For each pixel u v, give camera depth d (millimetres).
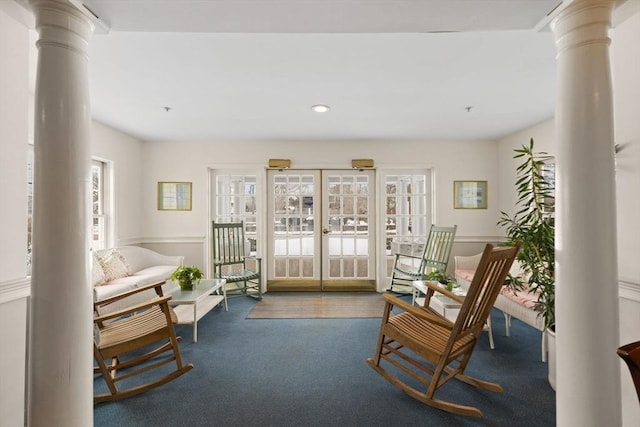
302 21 1433
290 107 3084
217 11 1348
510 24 1451
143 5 1296
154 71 2311
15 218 1404
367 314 3518
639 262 1389
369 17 1402
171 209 4523
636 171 1394
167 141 4488
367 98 2846
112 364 2223
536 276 2139
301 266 4652
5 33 1352
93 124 3551
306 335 2922
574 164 1228
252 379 2152
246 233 4625
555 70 2299
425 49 2012
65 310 1238
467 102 2947
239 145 4535
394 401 1906
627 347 874
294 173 4629
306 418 1756
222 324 3209
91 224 1328
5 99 1358
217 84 2543
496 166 4492
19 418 1431
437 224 4496
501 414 1779
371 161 4465
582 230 1211
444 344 1891
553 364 2025
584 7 1202
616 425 1186
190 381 2129
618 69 1471
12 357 1403
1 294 1332
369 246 4645
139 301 3320
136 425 1700
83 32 1289
